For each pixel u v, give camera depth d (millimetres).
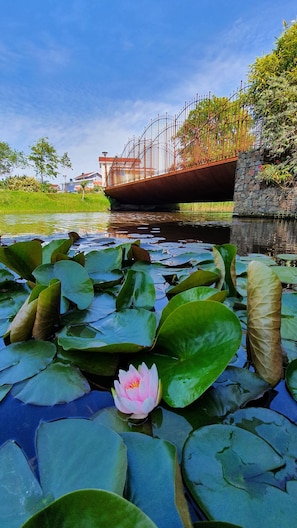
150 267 1450
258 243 2516
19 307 944
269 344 550
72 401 492
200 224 4668
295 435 408
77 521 249
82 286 961
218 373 479
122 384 450
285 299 953
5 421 443
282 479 341
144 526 239
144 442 379
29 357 619
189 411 460
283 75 4898
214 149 7535
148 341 628
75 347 584
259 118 5289
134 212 10648
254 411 457
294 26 5164
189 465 356
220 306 543
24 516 286
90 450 361
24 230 3613
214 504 310
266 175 4980
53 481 324
